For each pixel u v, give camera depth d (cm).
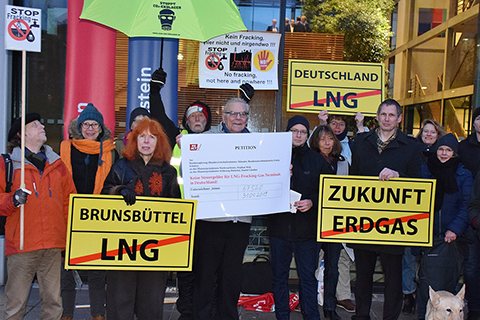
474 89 495
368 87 487
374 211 341
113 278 296
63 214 322
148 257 299
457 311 293
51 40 488
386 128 336
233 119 346
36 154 309
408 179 337
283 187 342
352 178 340
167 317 405
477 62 491
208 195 331
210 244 341
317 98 483
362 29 505
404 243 339
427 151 365
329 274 396
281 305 352
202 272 342
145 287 301
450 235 332
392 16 506
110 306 296
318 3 497
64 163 353
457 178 344
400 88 508
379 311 431
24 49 308
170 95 485
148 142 295
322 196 341
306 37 498
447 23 505
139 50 477
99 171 367
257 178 338
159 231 301
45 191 308
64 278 355
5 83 470
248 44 490
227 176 333
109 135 386
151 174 301
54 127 495
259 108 502
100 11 348
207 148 331
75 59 470
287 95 486
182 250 305
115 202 296
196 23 352
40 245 301
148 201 299
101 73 475
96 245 294
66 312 355
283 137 341
